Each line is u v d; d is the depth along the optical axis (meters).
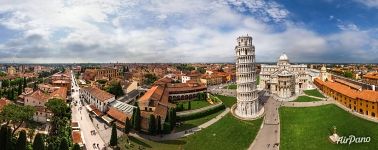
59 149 92.88
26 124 135.50
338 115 148.00
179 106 164.38
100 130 134.75
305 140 126.75
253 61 164.88
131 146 116.56
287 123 149.00
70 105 183.75
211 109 168.88
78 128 133.75
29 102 161.62
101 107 161.50
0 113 115.25
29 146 102.12
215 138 131.50
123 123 136.25
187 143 124.19
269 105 182.12
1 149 90.69
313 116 153.00
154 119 129.00
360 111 150.00
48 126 135.88
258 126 147.75
